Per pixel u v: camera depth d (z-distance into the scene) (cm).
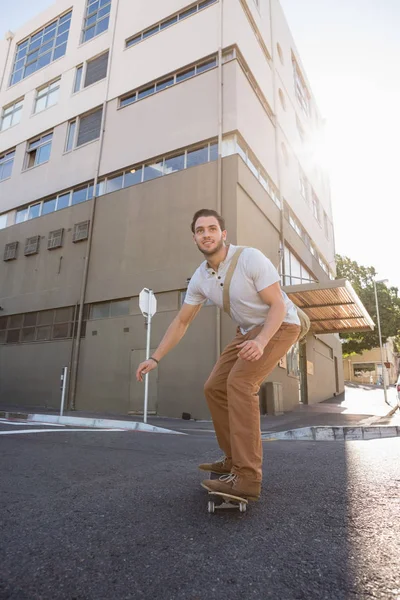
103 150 1451
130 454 354
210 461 322
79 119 1581
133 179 1359
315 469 272
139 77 1441
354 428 645
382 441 438
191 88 1297
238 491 176
